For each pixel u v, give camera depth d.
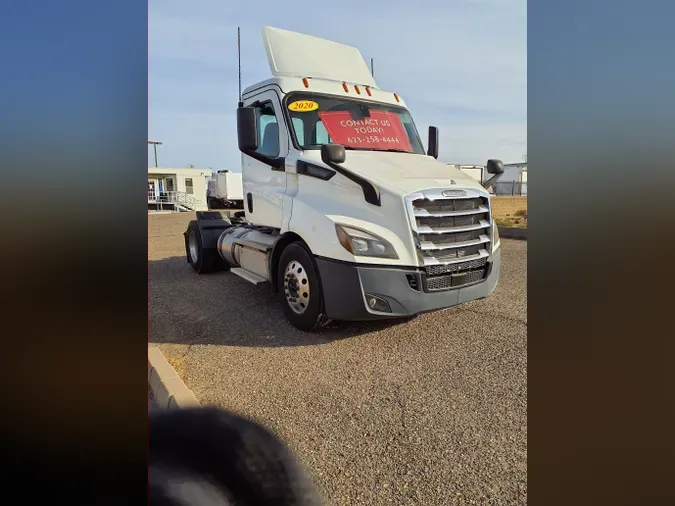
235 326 4.27
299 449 2.21
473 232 3.87
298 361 3.36
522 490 1.88
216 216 7.58
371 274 3.44
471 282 3.84
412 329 4.06
